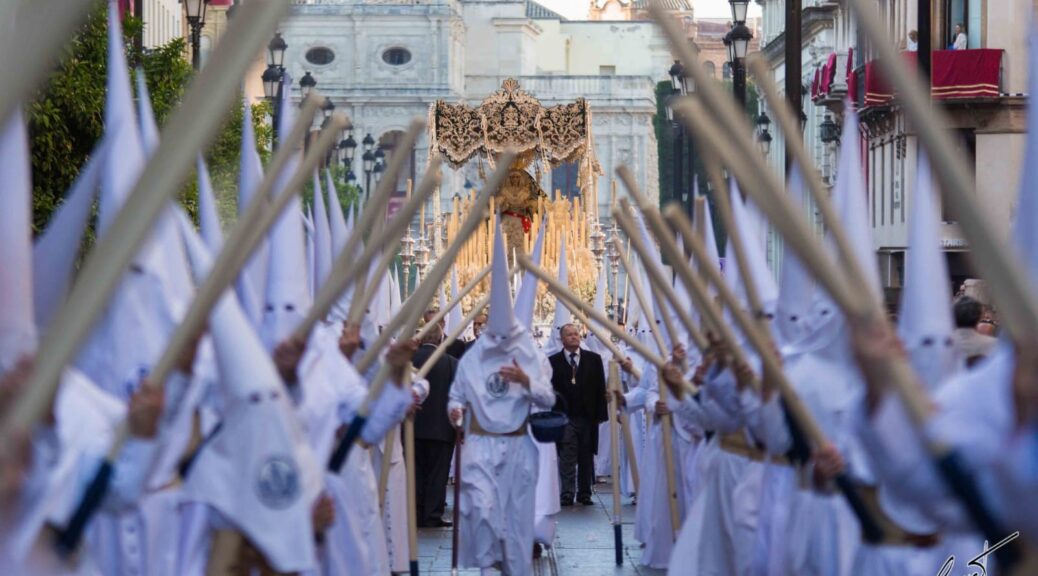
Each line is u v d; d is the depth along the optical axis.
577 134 48.25
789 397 9.80
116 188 10.72
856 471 9.68
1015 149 42.59
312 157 9.32
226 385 9.61
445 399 23.02
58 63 21.33
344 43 128.75
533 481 17.97
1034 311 5.37
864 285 6.62
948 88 41.91
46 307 8.72
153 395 7.94
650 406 20.03
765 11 91.31
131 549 10.00
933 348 10.00
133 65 27.73
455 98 130.62
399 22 128.25
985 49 41.91
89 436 8.21
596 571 19.11
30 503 7.59
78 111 22.73
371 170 79.81
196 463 9.70
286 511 9.55
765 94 7.85
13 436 5.86
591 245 47.62
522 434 17.94
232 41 5.66
